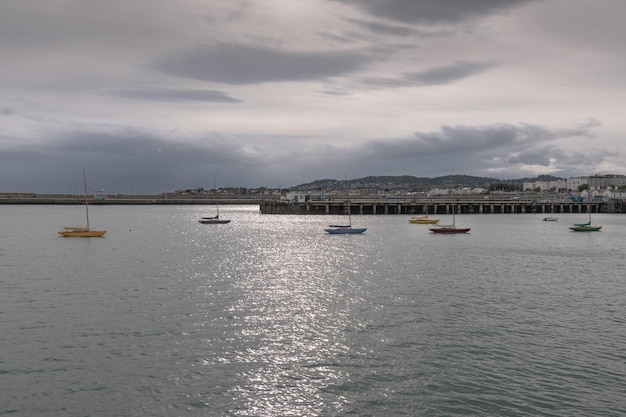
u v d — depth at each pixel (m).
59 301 47.91
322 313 43.53
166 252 87.88
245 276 61.97
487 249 92.69
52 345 35.31
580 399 27.53
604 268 69.62
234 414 26.33
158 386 29.16
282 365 32.03
